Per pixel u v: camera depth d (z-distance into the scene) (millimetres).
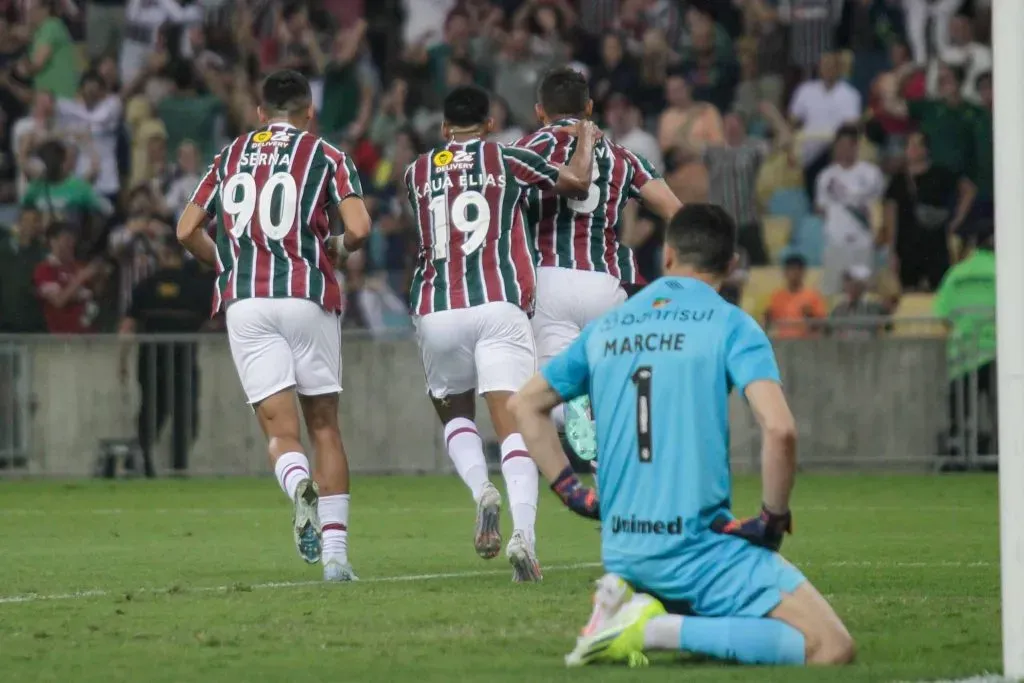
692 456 15156
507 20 64688
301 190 23656
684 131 59312
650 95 61812
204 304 51750
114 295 55469
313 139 23938
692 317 15422
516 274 24188
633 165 26047
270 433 23562
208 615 19312
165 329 51438
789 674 14500
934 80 61000
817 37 63250
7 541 30875
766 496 15008
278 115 24359
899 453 50031
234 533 32656
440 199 24422
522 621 18672
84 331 53969
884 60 63062
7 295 53219
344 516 23719
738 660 15125
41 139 60438
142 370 50125
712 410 15195
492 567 25719
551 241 25750
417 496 42688
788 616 15055
